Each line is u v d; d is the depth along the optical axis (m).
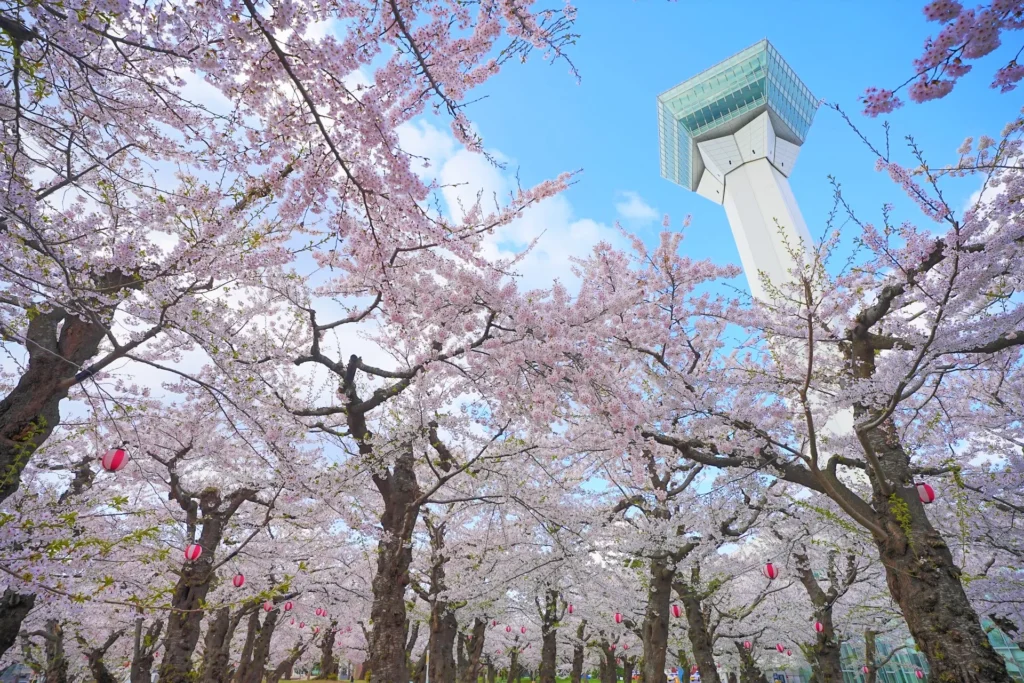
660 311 9.91
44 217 5.00
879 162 6.27
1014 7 3.29
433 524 13.79
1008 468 9.02
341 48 4.12
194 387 9.38
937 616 6.99
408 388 10.05
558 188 6.63
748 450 8.70
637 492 12.84
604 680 26.67
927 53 3.61
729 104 69.06
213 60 3.85
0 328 5.51
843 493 7.98
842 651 26.95
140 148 5.41
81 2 3.68
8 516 5.89
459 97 4.61
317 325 8.70
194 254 6.09
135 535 6.86
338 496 10.18
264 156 4.87
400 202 5.06
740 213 63.03
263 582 13.20
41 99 4.50
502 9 4.21
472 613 14.97
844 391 8.41
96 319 5.72
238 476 10.53
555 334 7.30
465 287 7.47
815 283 8.70
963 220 6.30
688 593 13.20
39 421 6.11
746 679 16.81
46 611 9.76
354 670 31.56
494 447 10.22
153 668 16.64
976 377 10.83
